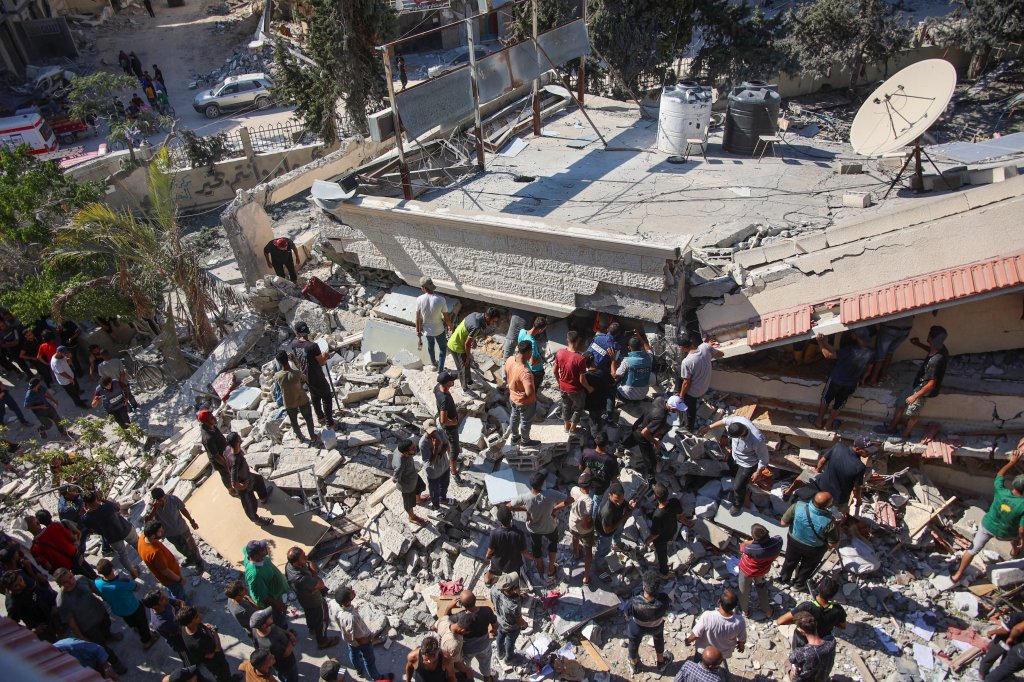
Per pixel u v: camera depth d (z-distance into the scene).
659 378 10.73
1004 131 25.05
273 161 26.19
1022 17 25.59
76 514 9.70
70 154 27.59
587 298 11.02
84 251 13.98
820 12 27.48
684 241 9.91
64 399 14.24
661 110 14.09
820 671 6.81
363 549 9.34
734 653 8.03
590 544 8.34
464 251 11.88
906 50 28.80
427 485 9.82
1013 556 8.53
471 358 11.31
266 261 15.57
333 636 8.43
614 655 8.17
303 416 10.41
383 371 11.82
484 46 36.72
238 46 37.50
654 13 19.64
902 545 8.98
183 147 25.92
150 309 13.99
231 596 7.56
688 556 8.97
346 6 18.89
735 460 8.88
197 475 10.72
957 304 8.73
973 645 7.95
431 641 6.59
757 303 10.07
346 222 12.95
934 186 11.65
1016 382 9.29
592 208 12.09
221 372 12.95
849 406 9.74
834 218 11.17
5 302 14.15
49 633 8.17
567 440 9.99
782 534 8.89
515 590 7.44
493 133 15.83
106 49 37.50
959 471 9.40
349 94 20.11
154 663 8.49
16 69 33.94
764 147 13.90
